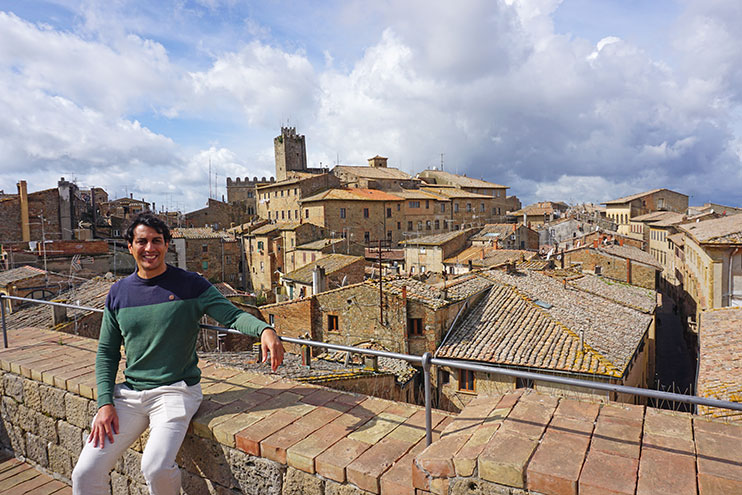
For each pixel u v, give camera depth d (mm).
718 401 2174
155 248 3654
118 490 4434
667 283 52688
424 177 100688
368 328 20625
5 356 5621
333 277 36156
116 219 65125
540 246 59438
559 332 17172
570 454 2607
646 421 2969
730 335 13086
